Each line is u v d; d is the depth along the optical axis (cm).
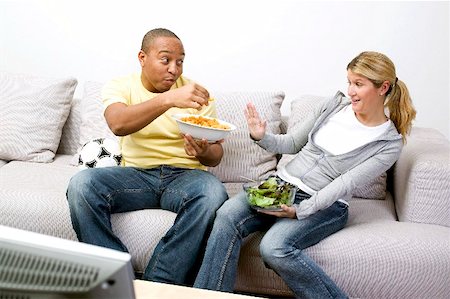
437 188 203
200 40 292
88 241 197
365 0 277
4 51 308
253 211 199
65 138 284
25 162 264
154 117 200
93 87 274
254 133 214
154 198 216
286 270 188
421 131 261
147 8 292
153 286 134
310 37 285
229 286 193
